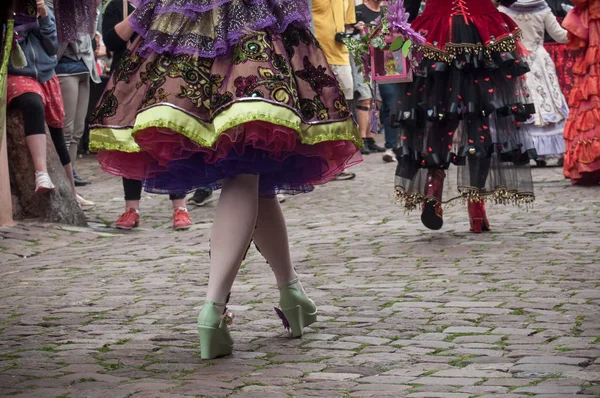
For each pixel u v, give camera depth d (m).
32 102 8.49
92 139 4.06
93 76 11.00
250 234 4.01
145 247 7.62
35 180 8.52
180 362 3.99
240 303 5.21
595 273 5.61
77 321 4.90
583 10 9.69
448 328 4.46
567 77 12.16
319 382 3.62
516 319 4.57
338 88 4.03
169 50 3.89
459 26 6.89
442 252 6.57
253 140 3.73
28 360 4.05
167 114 3.75
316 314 4.51
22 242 7.89
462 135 6.93
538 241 6.81
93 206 10.31
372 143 15.05
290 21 3.89
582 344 4.05
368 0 13.84
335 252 6.85
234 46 3.86
